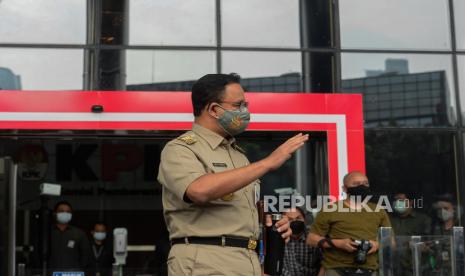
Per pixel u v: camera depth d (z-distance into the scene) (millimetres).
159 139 7562
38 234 7961
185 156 2961
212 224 2963
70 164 8133
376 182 7160
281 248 3268
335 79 7328
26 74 7059
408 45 7457
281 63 7312
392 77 7379
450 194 7207
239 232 2990
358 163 7055
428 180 7215
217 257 2928
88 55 7160
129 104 6891
